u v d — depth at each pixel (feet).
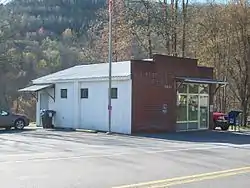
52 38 227.20
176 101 98.84
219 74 146.82
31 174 37.99
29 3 224.53
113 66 107.14
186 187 32.78
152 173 39.32
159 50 150.71
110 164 45.11
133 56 151.12
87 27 227.61
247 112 146.30
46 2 233.14
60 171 39.88
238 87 145.79
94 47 184.34
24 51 206.49
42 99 115.14
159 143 71.26
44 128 106.63
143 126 92.53
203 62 147.33
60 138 78.13
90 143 69.46
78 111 103.09
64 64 212.02
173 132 96.89
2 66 195.83
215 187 33.06
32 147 62.28
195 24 148.15
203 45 147.43
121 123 92.79
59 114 108.68
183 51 146.82
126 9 147.02
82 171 40.01
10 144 66.39
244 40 140.15
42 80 114.73
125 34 148.36
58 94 109.29
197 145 68.74
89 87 100.89
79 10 236.02
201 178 36.99
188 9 148.36
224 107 164.66
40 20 226.99
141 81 92.43
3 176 36.83
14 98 191.83
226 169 42.75
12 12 207.51
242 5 138.41
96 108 98.94
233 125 113.39
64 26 234.79
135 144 68.90
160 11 148.25
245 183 35.01
